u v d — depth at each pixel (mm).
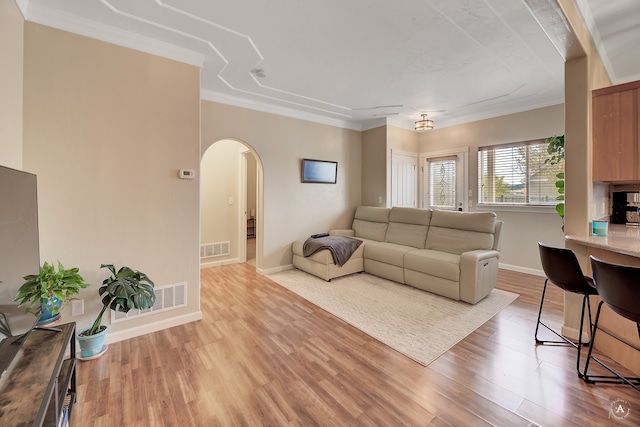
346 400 1670
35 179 1444
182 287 2678
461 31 2344
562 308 2963
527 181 4262
